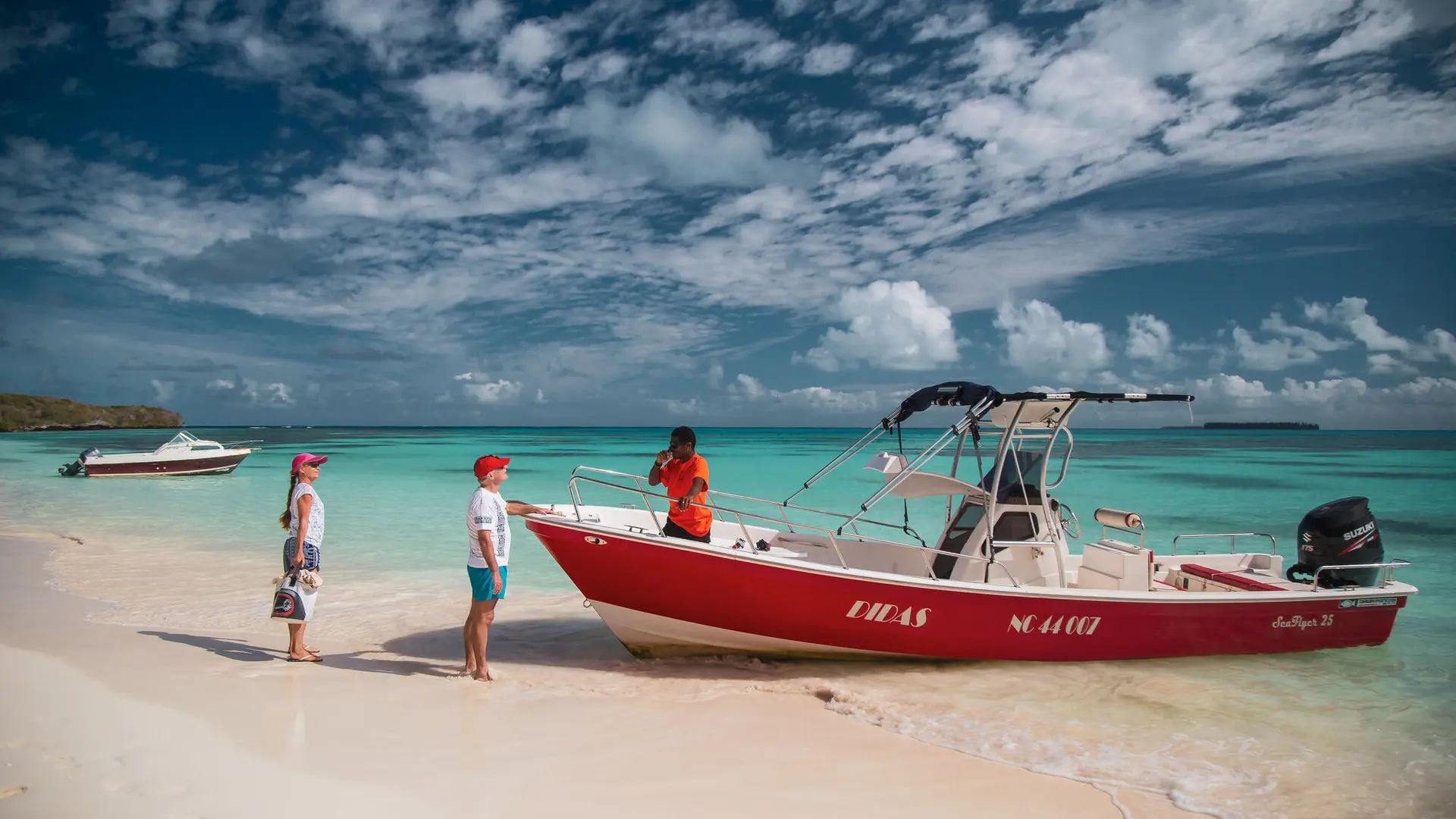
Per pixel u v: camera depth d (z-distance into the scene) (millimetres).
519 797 4102
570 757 4652
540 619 8227
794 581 6027
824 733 5145
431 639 7398
